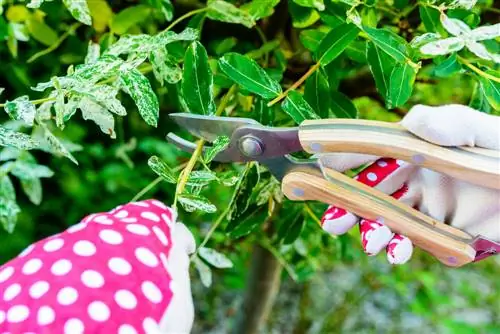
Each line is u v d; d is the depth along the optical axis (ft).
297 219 2.38
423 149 1.41
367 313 5.96
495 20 2.21
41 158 3.71
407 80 1.61
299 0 1.79
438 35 1.62
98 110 1.65
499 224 1.56
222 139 1.53
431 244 1.55
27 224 3.72
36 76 3.14
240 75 1.70
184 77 1.67
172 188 3.74
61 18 2.56
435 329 5.83
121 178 3.74
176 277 1.42
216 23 2.35
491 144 1.41
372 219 1.54
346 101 1.97
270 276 3.11
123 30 2.14
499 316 5.84
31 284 1.28
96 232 1.36
